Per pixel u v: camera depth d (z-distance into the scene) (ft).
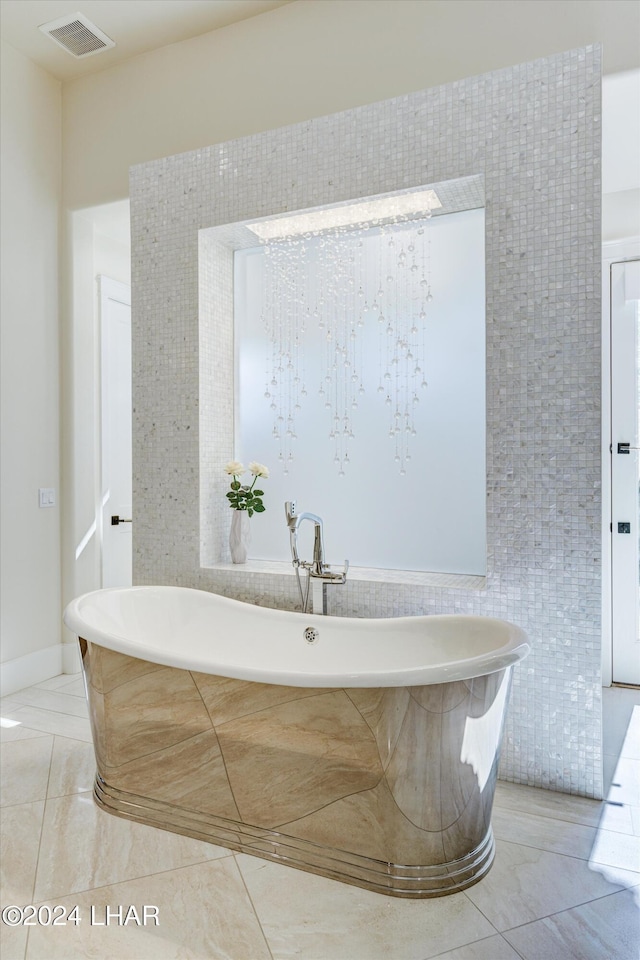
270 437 10.45
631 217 10.33
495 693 5.73
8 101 10.32
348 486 9.89
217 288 10.18
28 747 8.33
